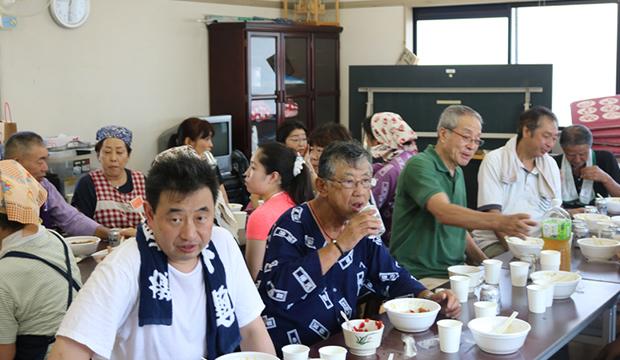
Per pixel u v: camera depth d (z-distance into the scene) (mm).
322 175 2168
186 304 1584
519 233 2613
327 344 1996
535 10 7203
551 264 2752
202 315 1608
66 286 2152
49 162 5086
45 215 3492
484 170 3736
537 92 6504
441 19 7691
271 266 2125
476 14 7508
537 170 3723
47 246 2158
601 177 4367
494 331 1998
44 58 5676
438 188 2877
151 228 1551
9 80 5438
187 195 1470
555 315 2266
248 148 6977
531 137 3623
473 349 1951
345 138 3576
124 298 1494
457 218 2736
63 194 5156
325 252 2059
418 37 7844
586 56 7047
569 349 3506
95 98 6102
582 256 3184
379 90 7023
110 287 1478
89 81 6043
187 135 4820
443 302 2260
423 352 1928
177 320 1562
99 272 1500
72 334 1440
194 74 6969
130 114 6410
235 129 7008
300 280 2055
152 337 1529
